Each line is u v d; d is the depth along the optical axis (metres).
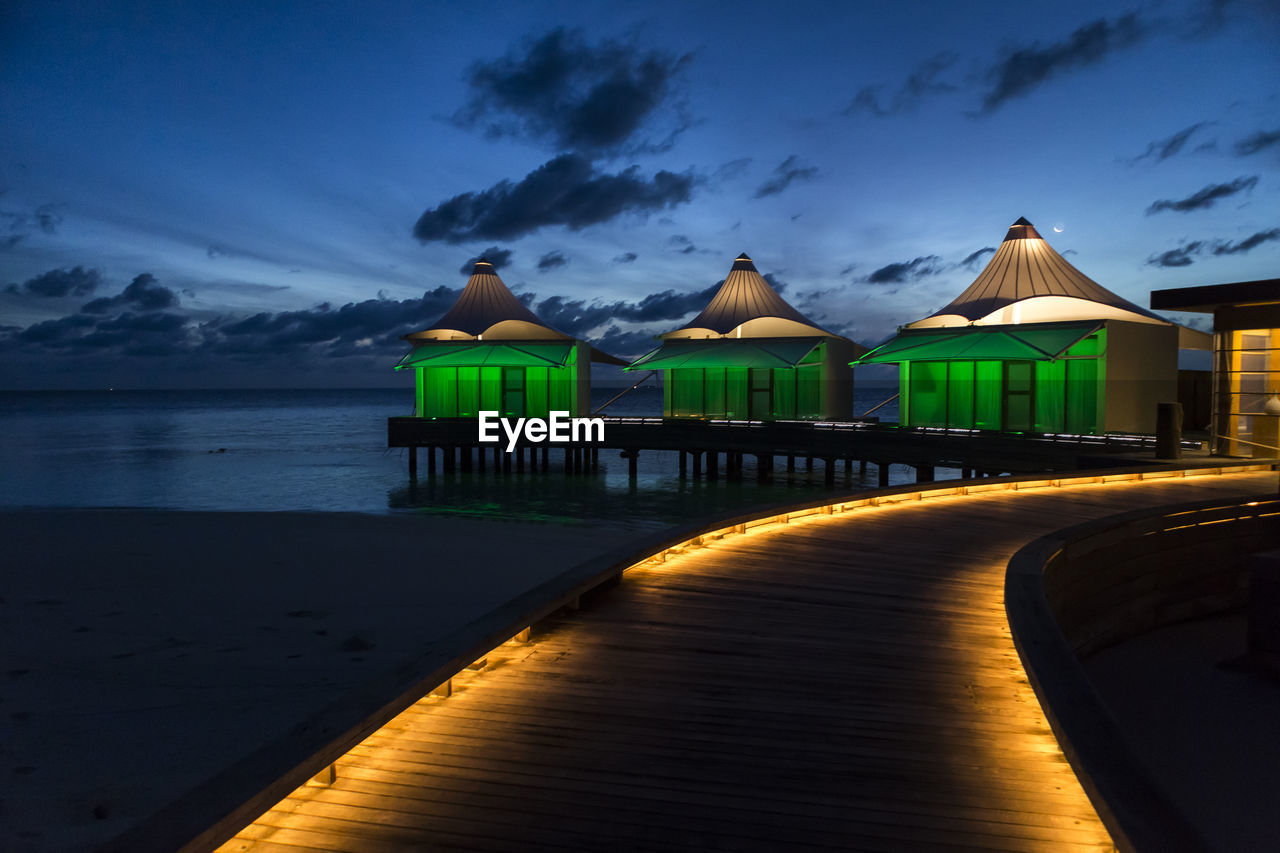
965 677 4.46
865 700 4.12
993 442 19.03
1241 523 9.48
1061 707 3.37
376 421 71.50
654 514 21.53
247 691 7.19
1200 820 4.73
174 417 80.00
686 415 28.53
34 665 7.78
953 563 7.20
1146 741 5.87
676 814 2.99
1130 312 22.23
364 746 3.56
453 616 9.80
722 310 30.69
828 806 3.05
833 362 27.59
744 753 3.50
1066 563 7.15
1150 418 20.58
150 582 11.11
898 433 21.30
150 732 6.29
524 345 28.31
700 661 4.70
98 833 4.78
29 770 5.61
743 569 6.96
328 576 11.68
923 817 2.97
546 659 4.73
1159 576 8.76
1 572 11.55
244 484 27.52
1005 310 22.86
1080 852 2.74
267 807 2.68
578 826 2.90
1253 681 7.02
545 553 13.73
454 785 3.20
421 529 15.85
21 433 54.03
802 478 29.75
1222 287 13.92
